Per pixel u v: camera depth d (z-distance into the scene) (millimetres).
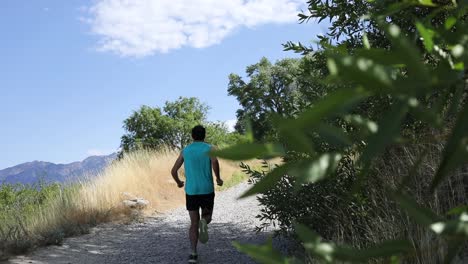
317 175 350
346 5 3416
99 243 7523
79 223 8539
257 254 406
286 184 4277
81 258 6539
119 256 6730
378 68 339
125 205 10320
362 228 3721
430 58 1557
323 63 3539
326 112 333
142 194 11734
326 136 380
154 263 6273
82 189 10438
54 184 11062
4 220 8352
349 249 425
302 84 3467
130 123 36594
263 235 6941
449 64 418
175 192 12922
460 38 441
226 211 10312
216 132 35312
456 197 2840
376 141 367
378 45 3430
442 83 400
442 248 1736
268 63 34156
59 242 7129
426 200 2818
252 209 10086
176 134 36531
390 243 440
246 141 415
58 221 8289
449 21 460
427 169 2928
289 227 4539
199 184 6078
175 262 6273
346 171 3703
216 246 6887
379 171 3285
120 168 12953
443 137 519
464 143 379
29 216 8727
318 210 4215
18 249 6430
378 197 3615
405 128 2557
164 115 37188
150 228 8883
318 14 3551
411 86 357
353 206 3902
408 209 439
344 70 341
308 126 334
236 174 16281
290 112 3211
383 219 3414
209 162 6156
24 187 11023
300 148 357
